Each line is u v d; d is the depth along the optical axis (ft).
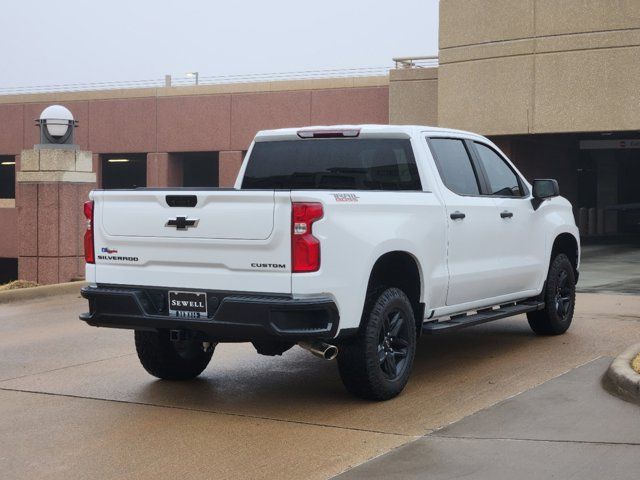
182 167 118.62
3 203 120.47
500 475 17.67
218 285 22.33
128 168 151.02
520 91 80.43
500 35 81.20
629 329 33.96
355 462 18.86
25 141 122.31
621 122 76.38
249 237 21.79
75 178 54.65
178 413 23.16
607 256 79.00
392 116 95.71
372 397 23.57
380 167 26.53
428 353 30.17
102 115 119.03
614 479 17.19
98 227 24.16
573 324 35.42
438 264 25.57
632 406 22.24
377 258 22.91
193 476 18.30
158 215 23.06
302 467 18.67
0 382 27.07
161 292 23.26
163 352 25.89
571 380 25.30
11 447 20.48
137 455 19.74
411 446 19.79
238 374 27.71
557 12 78.33
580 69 77.66
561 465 18.10
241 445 20.29
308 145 27.63
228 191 21.99
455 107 84.33
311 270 21.39
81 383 26.81
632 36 75.72
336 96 106.42
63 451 20.12
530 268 30.45
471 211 27.17
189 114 114.52
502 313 28.71
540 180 30.25
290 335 21.36
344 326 22.03
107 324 24.14
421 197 25.08
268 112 110.11
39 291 48.01
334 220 21.79
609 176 130.21
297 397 24.57
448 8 84.38
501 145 84.43
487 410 22.39
